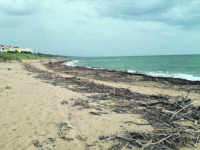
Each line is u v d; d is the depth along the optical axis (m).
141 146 3.11
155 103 6.13
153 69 25.77
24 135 3.30
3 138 3.14
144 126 4.09
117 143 3.21
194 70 22.67
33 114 4.44
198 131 3.88
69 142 3.17
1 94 6.06
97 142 3.22
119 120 4.44
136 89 9.76
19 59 35.28
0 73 11.91
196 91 9.49
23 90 7.10
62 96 6.67
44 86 8.48
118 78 14.74
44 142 3.10
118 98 6.93
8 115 4.23
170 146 3.19
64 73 17.80
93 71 20.64
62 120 4.19
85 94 7.47
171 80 13.06
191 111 5.04
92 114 4.80
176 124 4.24
